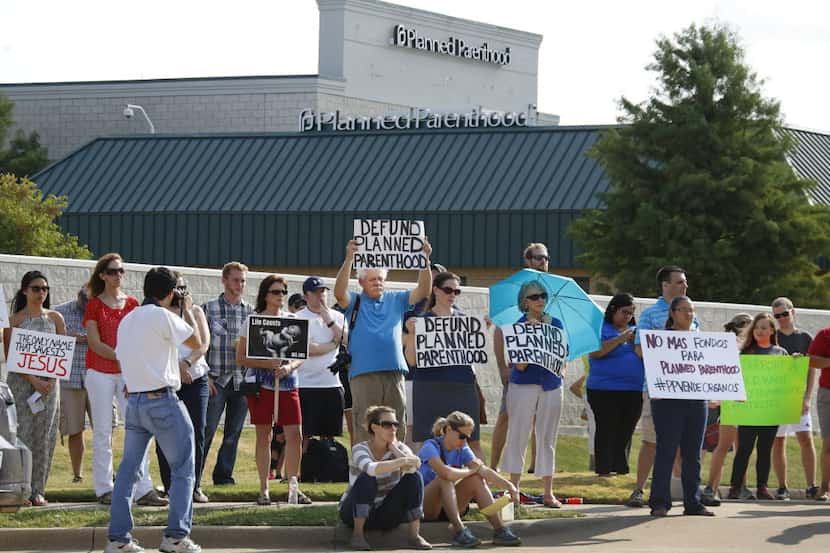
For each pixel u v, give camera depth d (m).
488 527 13.77
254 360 14.66
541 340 14.91
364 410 14.07
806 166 52.88
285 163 53.22
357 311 14.22
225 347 15.84
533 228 48.38
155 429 11.98
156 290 12.11
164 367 11.98
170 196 52.12
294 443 14.91
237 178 52.72
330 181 51.88
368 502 13.12
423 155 52.56
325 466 16.72
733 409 16.81
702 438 15.05
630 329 16.55
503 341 15.55
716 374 14.86
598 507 15.65
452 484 13.44
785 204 38.34
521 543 13.45
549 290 15.92
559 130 52.47
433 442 13.65
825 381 17.09
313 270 50.44
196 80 73.00
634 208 38.94
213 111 72.69
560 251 47.97
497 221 48.81
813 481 17.72
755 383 16.86
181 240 51.28
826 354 17.03
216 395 15.76
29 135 74.00
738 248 38.19
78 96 74.44
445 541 13.63
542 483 16.72
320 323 17.09
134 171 53.78
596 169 49.78
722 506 16.16
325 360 16.81
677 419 14.87
